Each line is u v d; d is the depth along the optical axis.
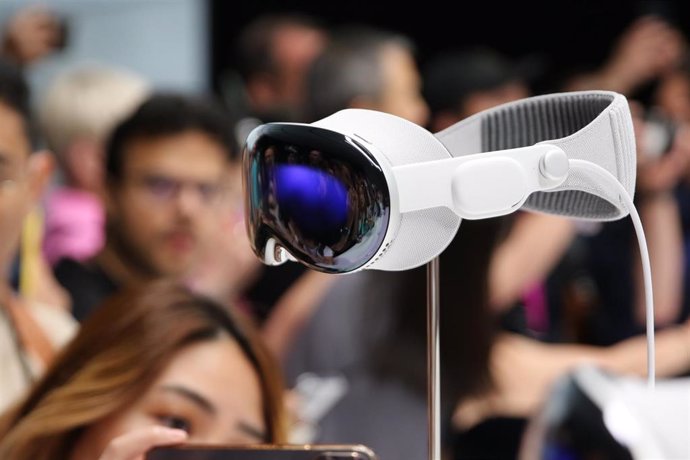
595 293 2.68
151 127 2.21
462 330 1.88
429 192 0.81
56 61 2.78
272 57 2.79
